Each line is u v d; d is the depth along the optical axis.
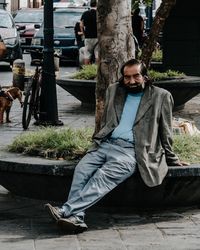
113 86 6.94
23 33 32.41
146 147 6.70
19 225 6.72
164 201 7.13
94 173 6.64
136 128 6.75
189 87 13.91
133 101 6.85
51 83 12.62
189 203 7.30
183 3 18.73
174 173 6.82
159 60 19.89
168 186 6.94
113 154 6.66
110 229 6.61
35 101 12.62
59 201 7.30
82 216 6.45
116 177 6.55
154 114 6.79
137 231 6.55
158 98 6.83
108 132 6.79
